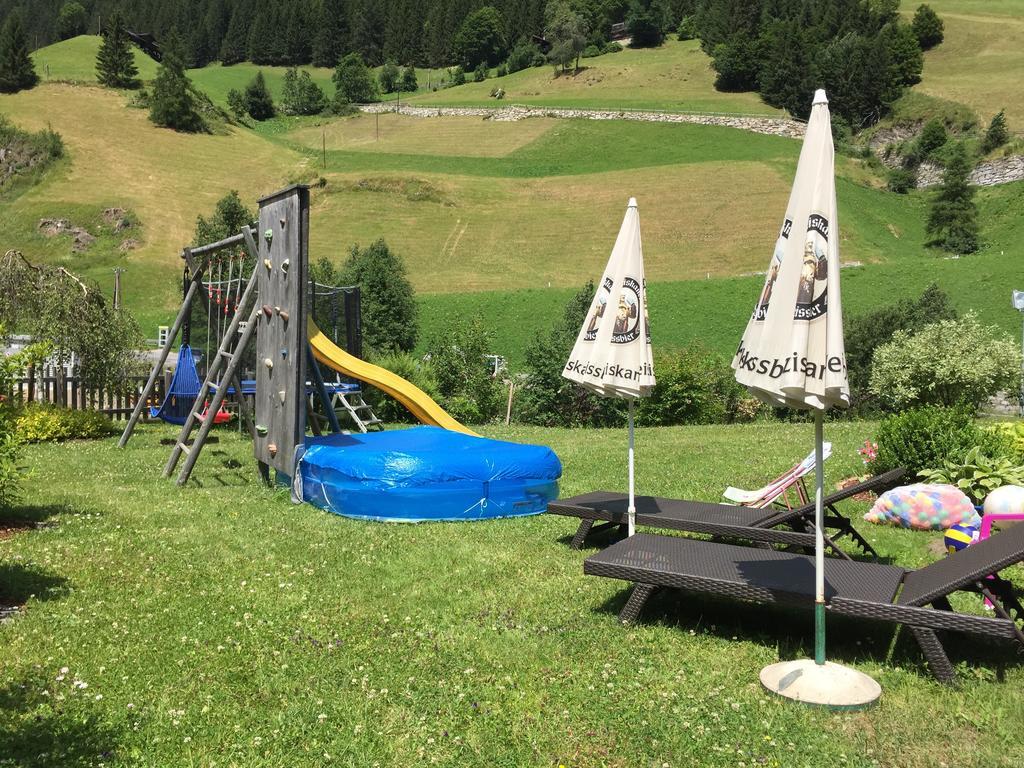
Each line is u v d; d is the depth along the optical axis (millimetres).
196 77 154250
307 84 134250
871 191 82562
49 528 7418
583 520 7191
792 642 4910
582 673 4383
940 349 16016
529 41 156750
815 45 115875
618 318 6707
